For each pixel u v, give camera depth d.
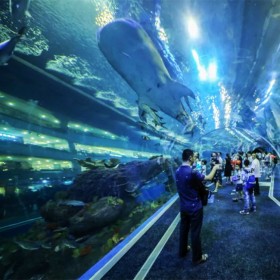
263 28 9.27
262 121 18.28
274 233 4.72
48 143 19.11
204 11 8.07
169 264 3.63
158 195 12.72
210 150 31.78
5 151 15.69
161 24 7.54
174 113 11.25
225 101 13.42
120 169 10.55
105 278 3.29
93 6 6.79
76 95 12.52
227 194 9.79
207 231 5.15
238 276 3.14
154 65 7.89
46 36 7.11
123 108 14.31
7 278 5.22
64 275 5.00
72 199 9.45
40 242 6.45
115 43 7.14
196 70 10.36
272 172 16.02
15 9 5.50
